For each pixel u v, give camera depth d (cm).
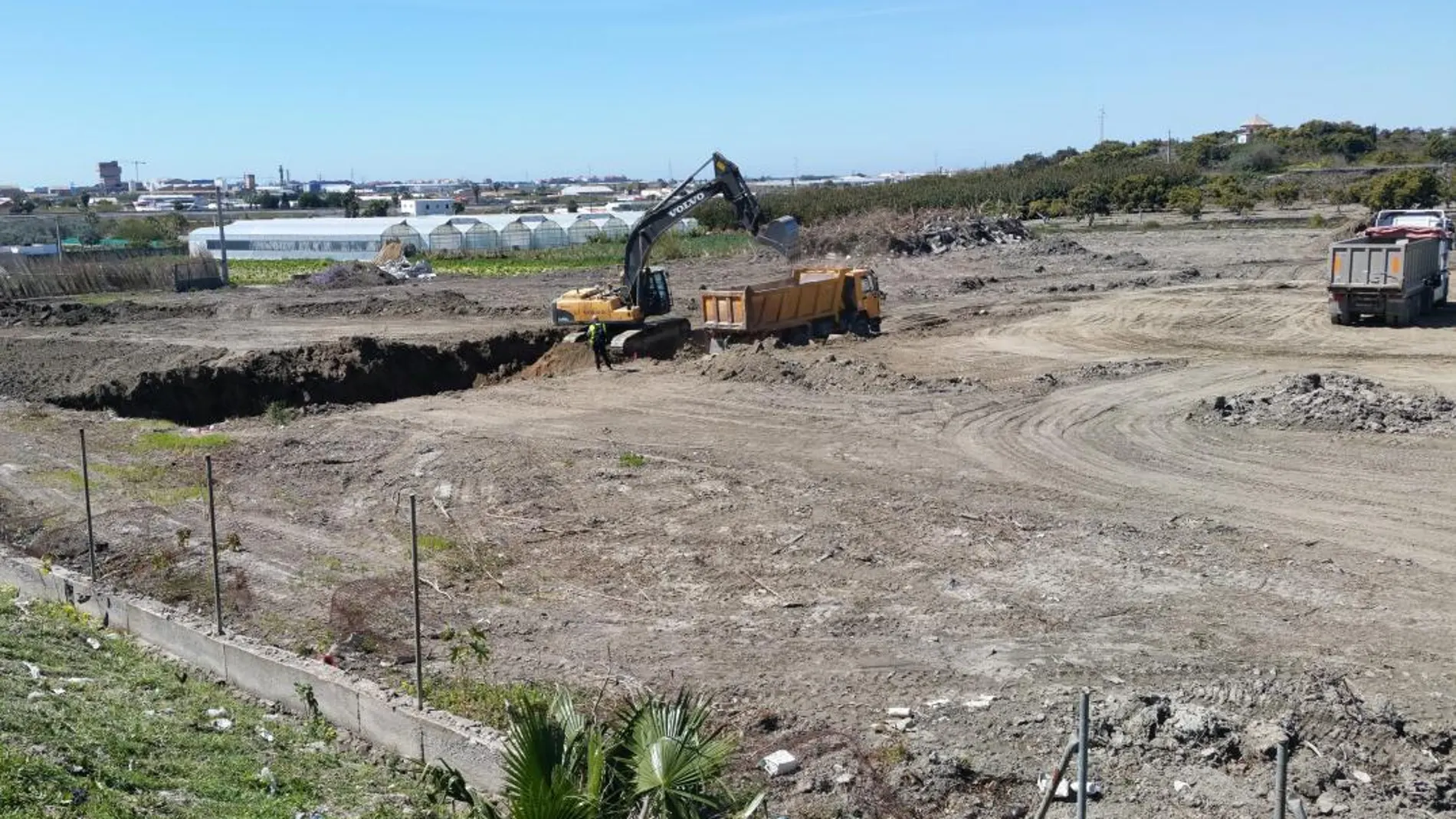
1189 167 10681
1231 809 909
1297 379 2464
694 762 702
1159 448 2112
